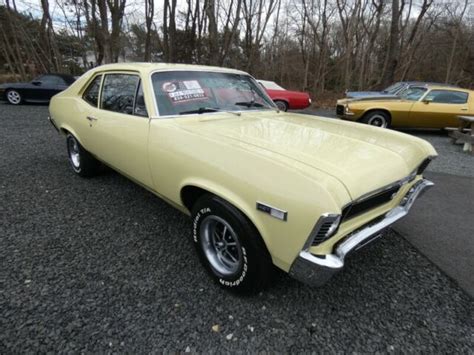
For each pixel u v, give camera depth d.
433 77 26.95
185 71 2.80
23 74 17.12
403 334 1.82
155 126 2.37
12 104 11.20
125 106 2.77
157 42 22.73
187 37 19.84
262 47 24.08
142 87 2.54
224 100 2.90
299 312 1.95
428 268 2.46
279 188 1.59
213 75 2.98
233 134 2.13
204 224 2.11
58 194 3.59
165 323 1.83
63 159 4.92
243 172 1.75
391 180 1.84
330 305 2.02
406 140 2.37
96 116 3.15
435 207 3.64
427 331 1.85
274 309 1.96
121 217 3.09
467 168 5.38
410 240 2.88
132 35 24.06
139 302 1.98
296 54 24.56
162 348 1.67
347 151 1.93
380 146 2.11
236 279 1.98
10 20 16.22
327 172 1.61
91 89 3.43
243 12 18.78
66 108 3.81
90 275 2.22
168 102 2.53
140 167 2.60
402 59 20.94
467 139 6.75
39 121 8.16
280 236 1.63
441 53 26.33
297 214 1.53
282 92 10.88
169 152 2.22
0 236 2.68
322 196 1.47
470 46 25.25
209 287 2.14
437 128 8.61
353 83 21.23
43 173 4.27
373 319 1.92
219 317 1.89
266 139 2.05
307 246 1.56
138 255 2.48
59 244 2.59
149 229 2.88
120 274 2.24
